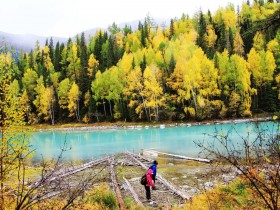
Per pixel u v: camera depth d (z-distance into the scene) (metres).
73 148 33.25
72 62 113.00
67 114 88.62
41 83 91.25
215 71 66.12
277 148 3.11
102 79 80.38
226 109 61.38
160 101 67.69
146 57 88.69
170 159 22.27
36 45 151.75
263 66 64.31
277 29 7.47
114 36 137.62
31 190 3.51
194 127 53.56
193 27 117.75
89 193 8.22
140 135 46.09
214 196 5.11
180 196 11.27
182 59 69.81
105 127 69.06
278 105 62.12
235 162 3.42
